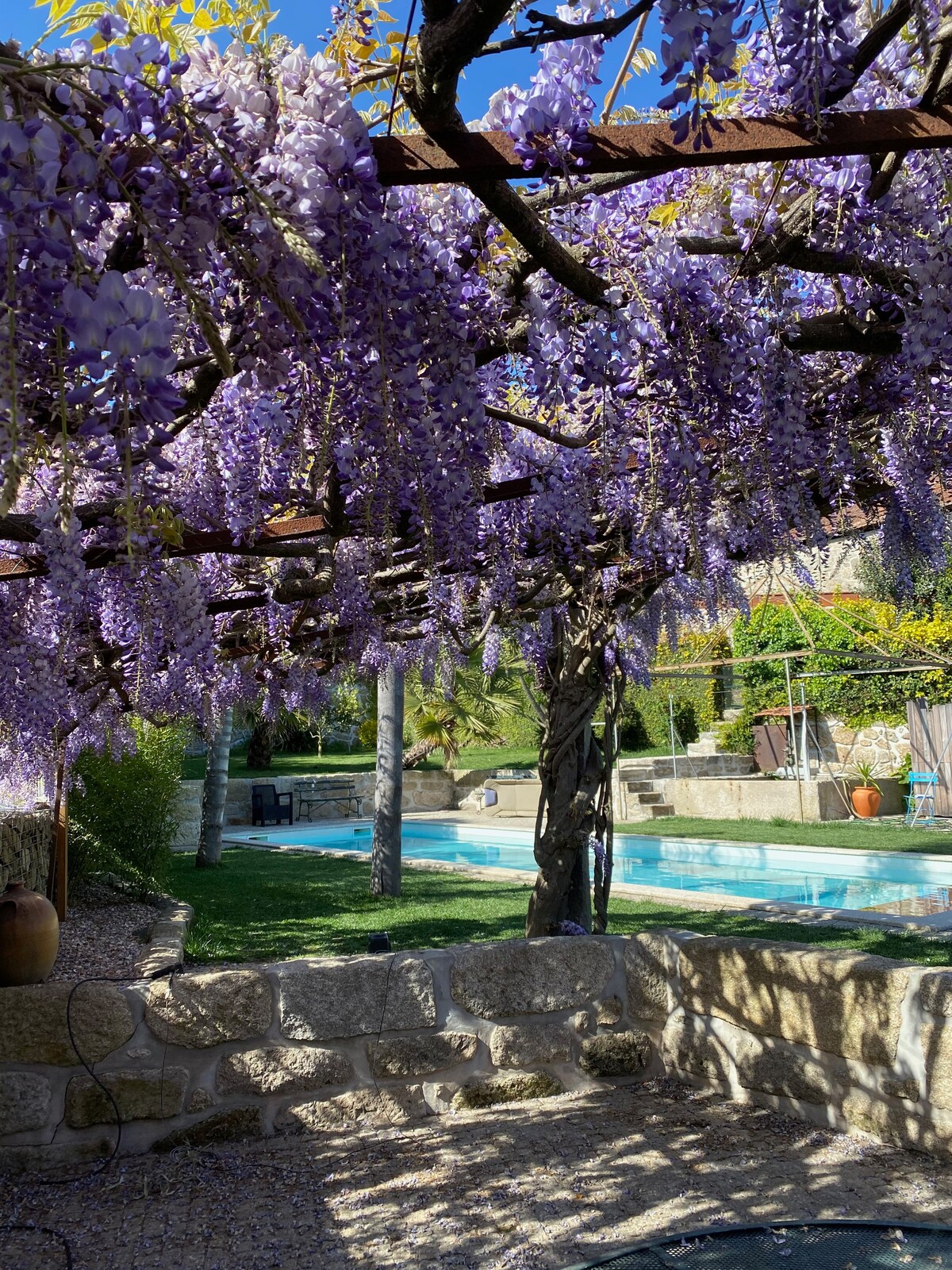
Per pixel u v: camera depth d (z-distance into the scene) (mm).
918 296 1794
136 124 1145
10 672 2551
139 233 1272
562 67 1466
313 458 1801
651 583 3762
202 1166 3088
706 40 1142
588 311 1785
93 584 2346
